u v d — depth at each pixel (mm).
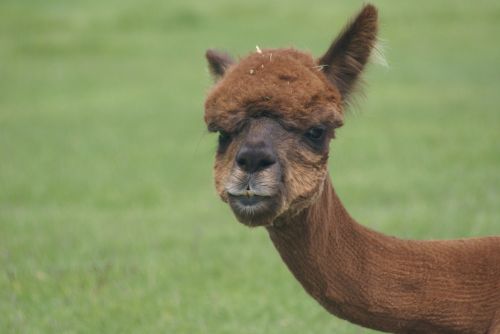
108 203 49469
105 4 138250
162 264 36250
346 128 66062
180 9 128500
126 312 31031
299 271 19062
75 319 30375
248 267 35812
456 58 96062
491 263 19594
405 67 92188
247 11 127812
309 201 17922
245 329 29672
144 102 82938
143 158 61125
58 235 41062
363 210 44344
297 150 17703
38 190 52219
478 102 74312
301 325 29719
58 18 128000
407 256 19312
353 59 19750
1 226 43250
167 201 49719
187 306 31875
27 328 29422
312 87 17984
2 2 139750
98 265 35250
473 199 44094
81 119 76250
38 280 34125
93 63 104000
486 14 119000
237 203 17391
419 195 46969
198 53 106688
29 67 102438
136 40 115188
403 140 61469
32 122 75438
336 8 127062
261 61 18484
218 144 18594
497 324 19391
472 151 56656
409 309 19203
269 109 17672
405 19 117875
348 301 19094
